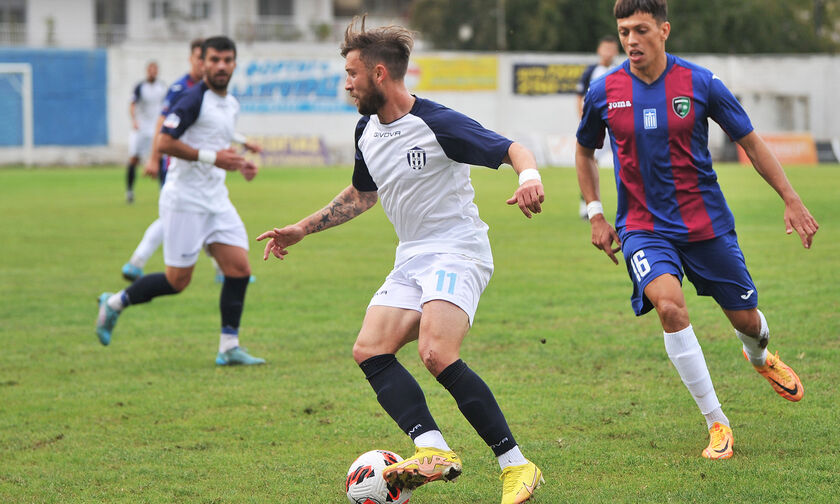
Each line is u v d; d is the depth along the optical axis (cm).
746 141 716
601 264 1666
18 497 667
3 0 7744
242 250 1065
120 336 1207
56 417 864
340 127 5178
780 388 803
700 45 6788
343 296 1438
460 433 793
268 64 5053
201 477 702
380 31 629
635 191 741
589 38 6931
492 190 3262
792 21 7169
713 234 729
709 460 699
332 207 703
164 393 939
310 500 651
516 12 6912
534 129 5244
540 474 625
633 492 642
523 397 884
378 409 871
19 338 1191
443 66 5147
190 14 8131
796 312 1176
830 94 5484
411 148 631
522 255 1775
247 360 1054
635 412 829
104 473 714
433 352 617
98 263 1770
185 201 1048
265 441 785
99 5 7931
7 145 4888
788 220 709
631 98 726
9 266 1733
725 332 1108
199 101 1050
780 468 674
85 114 5012
